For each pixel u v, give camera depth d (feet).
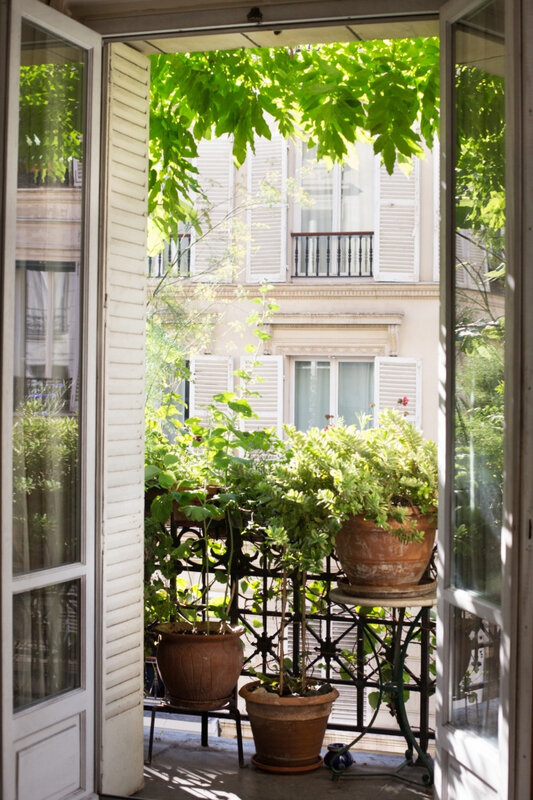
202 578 14.75
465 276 10.28
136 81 12.67
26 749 10.45
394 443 13.52
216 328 48.06
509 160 9.16
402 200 47.44
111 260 12.17
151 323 32.27
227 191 47.55
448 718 10.37
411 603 12.73
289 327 48.03
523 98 9.09
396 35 11.69
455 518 10.41
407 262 47.52
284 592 13.30
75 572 11.35
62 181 11.32
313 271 48.60
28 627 10.66
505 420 9.16
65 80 11.37
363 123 15.16
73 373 11.55
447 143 10.57
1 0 10.26
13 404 10.50
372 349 47.73
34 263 10.85
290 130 16.63
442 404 10.55
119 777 12.23
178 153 17.24
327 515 13.10
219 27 11.65
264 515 14.10
